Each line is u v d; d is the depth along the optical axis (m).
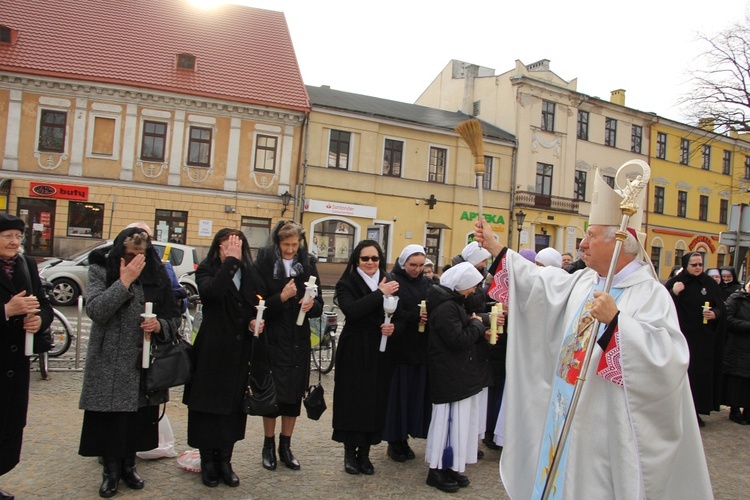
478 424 4.51
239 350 4.11
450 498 4.10
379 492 4.14
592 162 31.53
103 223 20.94
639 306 2.56
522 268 3.10
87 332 9.96
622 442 2.40
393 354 4.81
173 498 3.82
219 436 4.03
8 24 21.16
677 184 35.22
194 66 22.61
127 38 22.81
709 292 6.54
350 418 4.39
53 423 5.14
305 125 23.30
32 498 3.70
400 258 5.21
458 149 26.80
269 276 4.39
